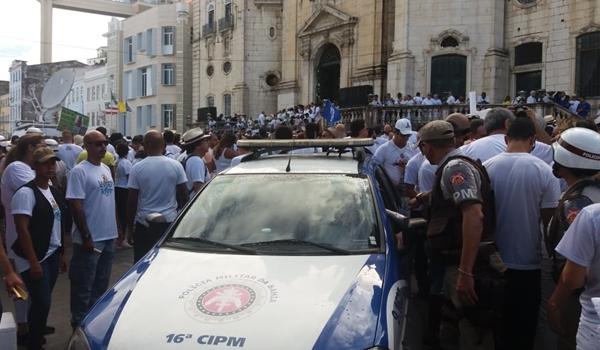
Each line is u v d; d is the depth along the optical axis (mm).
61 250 6117
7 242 5664
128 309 3688
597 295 3049
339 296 3658
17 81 77438
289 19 35000
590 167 3480
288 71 35094
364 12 29281
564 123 6965
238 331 3346
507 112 5645
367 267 4008
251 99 37625
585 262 3025
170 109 48469
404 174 7793
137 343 3350
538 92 21219
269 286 3775
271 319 3438
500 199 4594
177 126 47656
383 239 4375
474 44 25172
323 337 3307
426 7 25797
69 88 27266
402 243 4910
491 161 4734
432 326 5176
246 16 37375
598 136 3527
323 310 3520
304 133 10008
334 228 4480
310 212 4641
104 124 58406
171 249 4473
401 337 3621
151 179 6523
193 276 3973
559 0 23172
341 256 4184
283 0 35844
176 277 3986
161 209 6582
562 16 23078
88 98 63469
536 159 4590
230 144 9594
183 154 9336
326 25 31875
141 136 13508
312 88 33250
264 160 5695
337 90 32469
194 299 3678
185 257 4289
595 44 22000
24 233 5223
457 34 25328
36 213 5379
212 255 4285
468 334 5141
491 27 24875
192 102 46000
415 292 5684
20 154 5906
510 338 4695
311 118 26969
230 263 4121
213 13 40875
